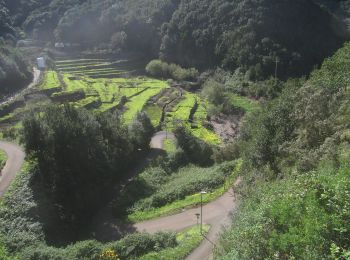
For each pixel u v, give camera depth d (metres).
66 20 153.75
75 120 54.00
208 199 50.75
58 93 87.44
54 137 50.12
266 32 122.69
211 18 136.00
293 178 27.48
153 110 90.75
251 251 18.83
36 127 49.06
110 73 127.56
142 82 118.12
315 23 125.81
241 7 129.88
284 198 20.14
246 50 121.31
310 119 37.53
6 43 135.50
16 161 52.41
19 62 102.31
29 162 49.50
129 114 85.00
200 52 136.75
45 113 53.47
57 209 46.38
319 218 16.70
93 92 93.56
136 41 150.88
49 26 158.12
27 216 42.00
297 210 18.41
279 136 40.53
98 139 56.06
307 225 16.59
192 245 37.75
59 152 50.50
